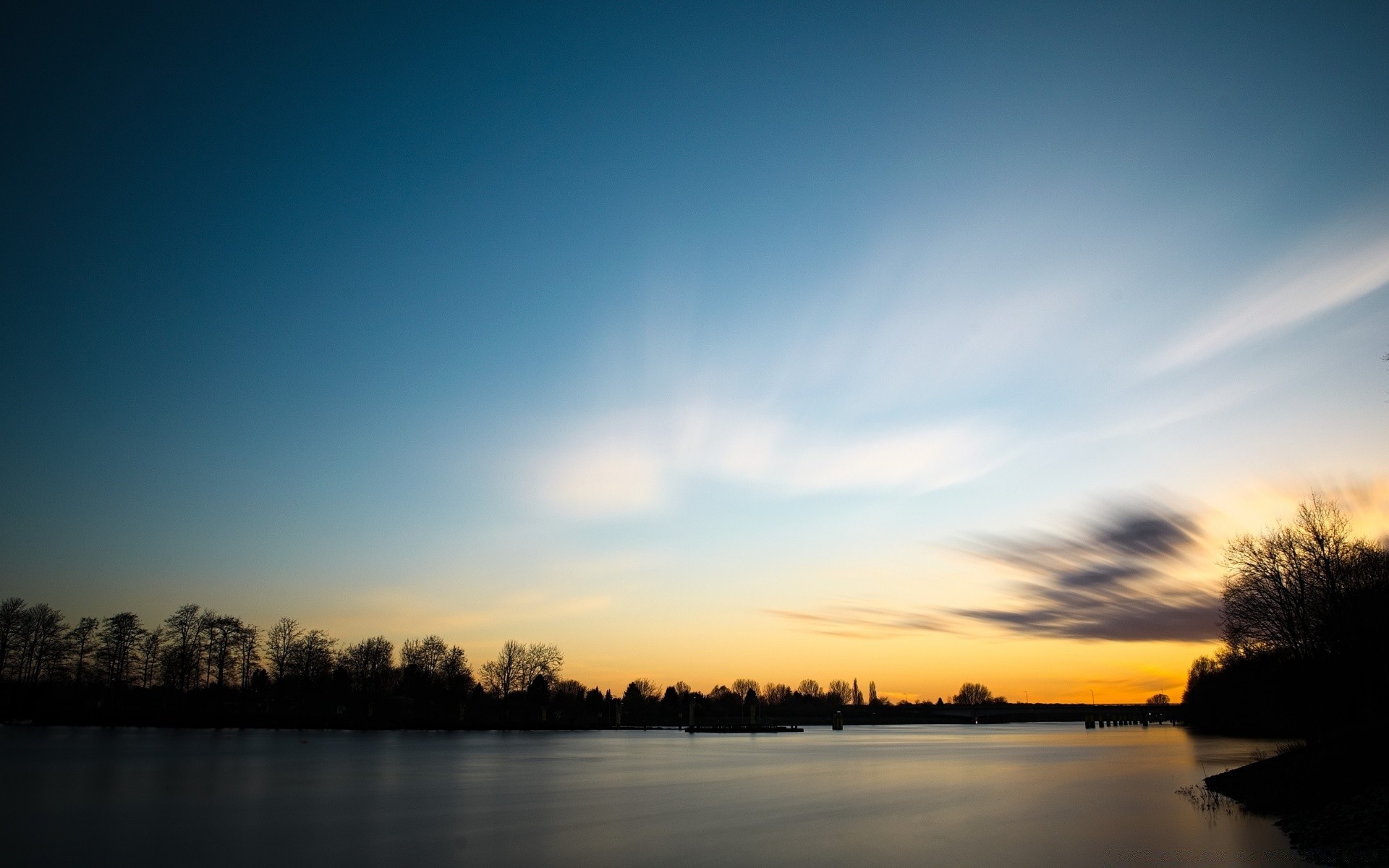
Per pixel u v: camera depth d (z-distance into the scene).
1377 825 32.47
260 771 61.56
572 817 40.53
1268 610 76.06
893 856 31.20
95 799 44.44
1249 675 89.19
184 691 150.75
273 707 159.62
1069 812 44.34
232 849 30.95
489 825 37.41
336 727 151.12
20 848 30.75
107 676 152.88
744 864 29.44
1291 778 49.09
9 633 145.50
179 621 152.25
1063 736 182.75
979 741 152.25
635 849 31.88
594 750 103.62
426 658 182.38
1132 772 72.19
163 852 30.23
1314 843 33.28
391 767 68.56
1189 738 153.62
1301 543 75.31
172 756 74.50
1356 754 47.44
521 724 181.00
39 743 92.00
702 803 46.97
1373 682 70.75
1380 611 71.69
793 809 44.62
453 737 132.62
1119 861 30.58
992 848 32.88
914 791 54.56
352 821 38.12
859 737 176.75
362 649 172.50
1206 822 40.34
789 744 134.38
